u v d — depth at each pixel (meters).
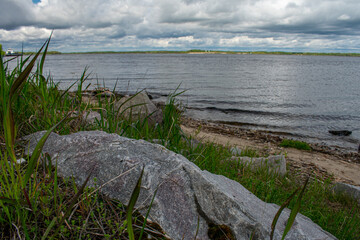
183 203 1.96
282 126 15.28
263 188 4.76
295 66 112.12
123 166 2.12
